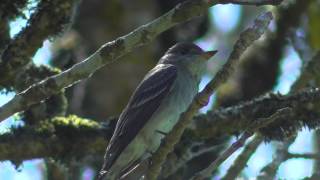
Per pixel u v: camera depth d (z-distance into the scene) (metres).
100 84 15.69
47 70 11.65
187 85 12.73
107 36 16.12
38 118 11.67
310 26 16.66
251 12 19.00
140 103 12.17
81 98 15.52
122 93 15.73
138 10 16.27
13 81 10.44
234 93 16.03
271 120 8.74
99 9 16.27
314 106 11.23
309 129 11.29
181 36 17.20
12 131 11.40
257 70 16.42
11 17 9.68
